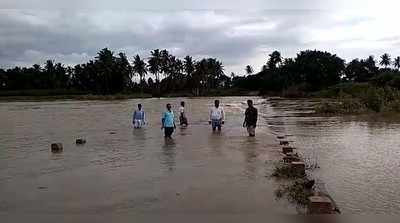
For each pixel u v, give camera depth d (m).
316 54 131.62
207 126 26.17
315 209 7.85
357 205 8.79
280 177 11.01
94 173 12.03
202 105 59.88
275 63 149.12
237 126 25.92
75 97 115.81
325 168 12.64
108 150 16.61
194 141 18.78
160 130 24.06
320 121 29.61
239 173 11.63
